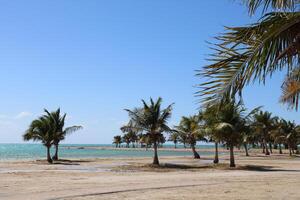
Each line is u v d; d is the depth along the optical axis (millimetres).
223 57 5391
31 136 43094
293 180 20438
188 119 52906
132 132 38844
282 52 5293
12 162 42875
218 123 33969
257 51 5273
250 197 14086
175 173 28250
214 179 21516
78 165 38219
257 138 85812
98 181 20219
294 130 76250
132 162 45031
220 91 5395
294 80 8203
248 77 5312
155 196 14383
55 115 44906
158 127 37438
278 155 76625
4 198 14094
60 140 46125
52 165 37438
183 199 13656
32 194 15086
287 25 5137
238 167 34812
